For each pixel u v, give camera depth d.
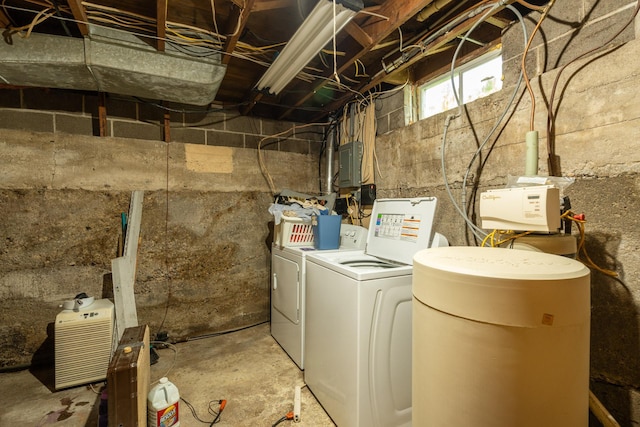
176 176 2.73
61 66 1.78
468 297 0.86
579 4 1.35
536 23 1.52
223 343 2.64
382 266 1.91
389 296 1.51
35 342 2.28
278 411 1.75
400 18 1.55
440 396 0.93
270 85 2.43
